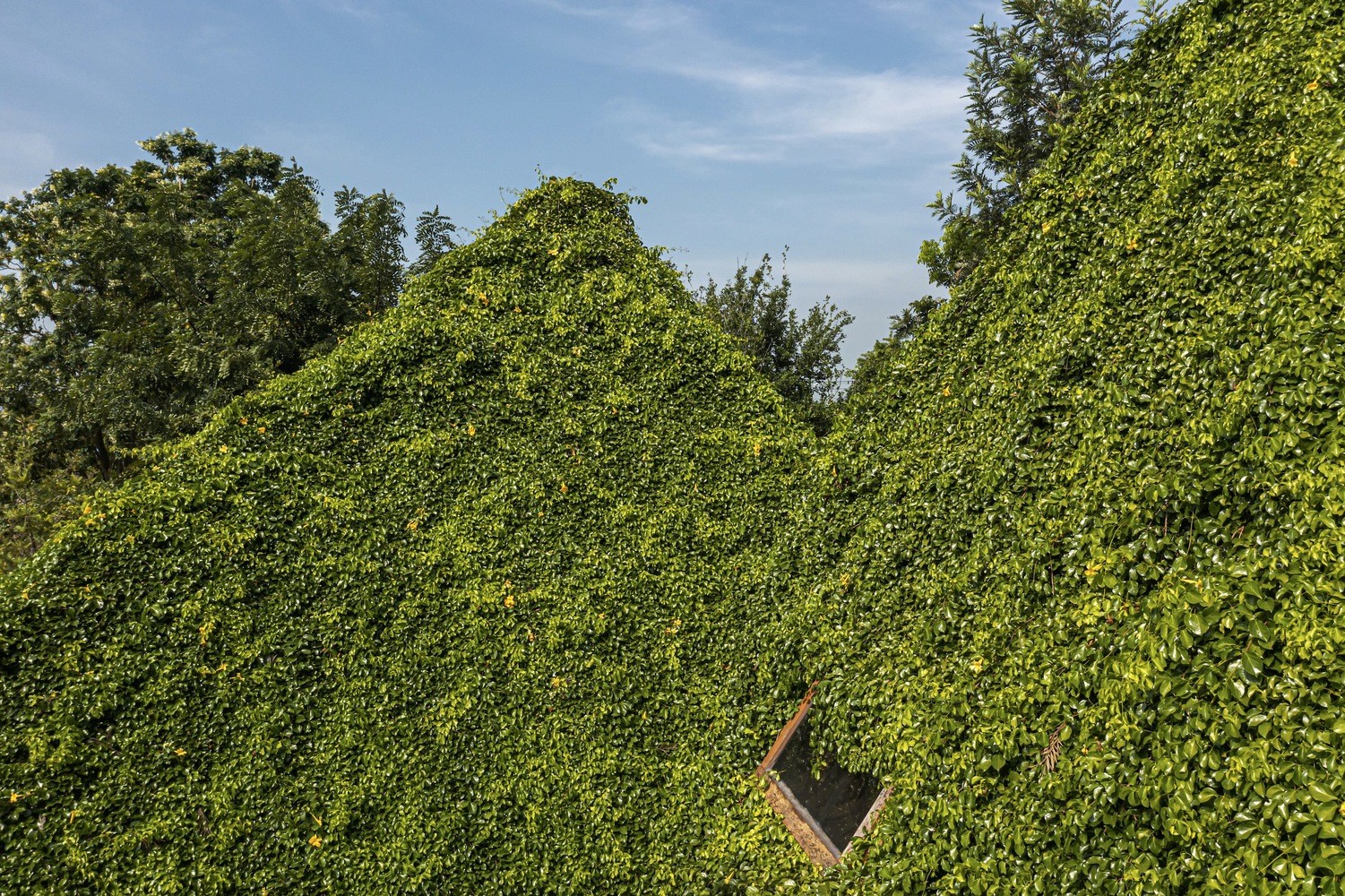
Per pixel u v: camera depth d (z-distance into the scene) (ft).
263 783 34.24
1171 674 18.95
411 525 40.88
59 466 114.62
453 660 38.45
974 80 68.54
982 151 70.18
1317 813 14.55
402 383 43.96
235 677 35.55
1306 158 24.99
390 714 36.94
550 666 39.19
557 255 50.55
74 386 96.32
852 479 40.81
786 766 34.35
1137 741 19.03
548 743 37.45
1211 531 20.93
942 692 26.73
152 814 32.86
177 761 33.81
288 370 95.55
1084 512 25.44
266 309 93.04
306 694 36.27
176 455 39.96
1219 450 22.03
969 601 28.40
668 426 47.65
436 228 106.01
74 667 33.60
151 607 35.24
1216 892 15.57
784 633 37.45
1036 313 34.30
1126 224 31.45
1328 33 27.04
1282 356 21.01
